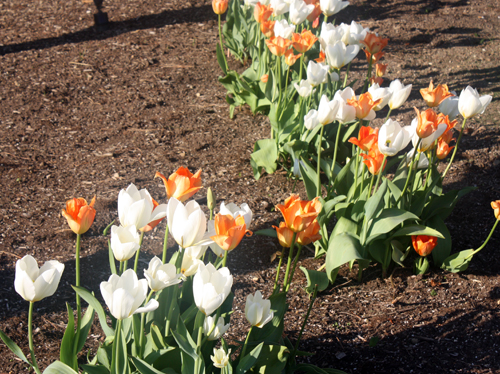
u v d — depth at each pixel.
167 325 1.52
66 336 1.49
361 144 2.25
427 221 2.89
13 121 4.33
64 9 7.05
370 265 2.91
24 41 6.00
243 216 1.42
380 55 3.18
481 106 2.47
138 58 5.61
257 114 4.61
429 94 2.40
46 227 3.11
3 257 2.81
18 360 2.17
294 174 3.64
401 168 2.76
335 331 2.43
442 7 7.37
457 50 5.95
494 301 2.62
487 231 3.21
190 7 7.18
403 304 2.61
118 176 3.68
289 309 2.56
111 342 1.60
